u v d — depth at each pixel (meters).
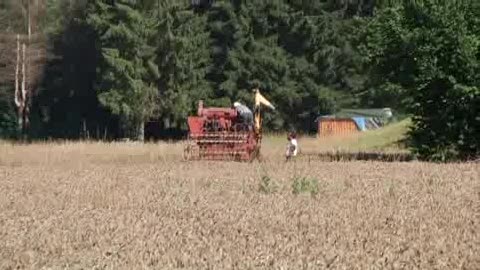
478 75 128.25
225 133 138.88
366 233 49.88
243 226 53.06
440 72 129.00
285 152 155.38
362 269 38.88
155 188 82.31
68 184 88.00
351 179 90.38
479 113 130.38
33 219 57.19
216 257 41.69
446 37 128.75
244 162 128.75
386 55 137.12
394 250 43.75
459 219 56.50
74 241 47.12
